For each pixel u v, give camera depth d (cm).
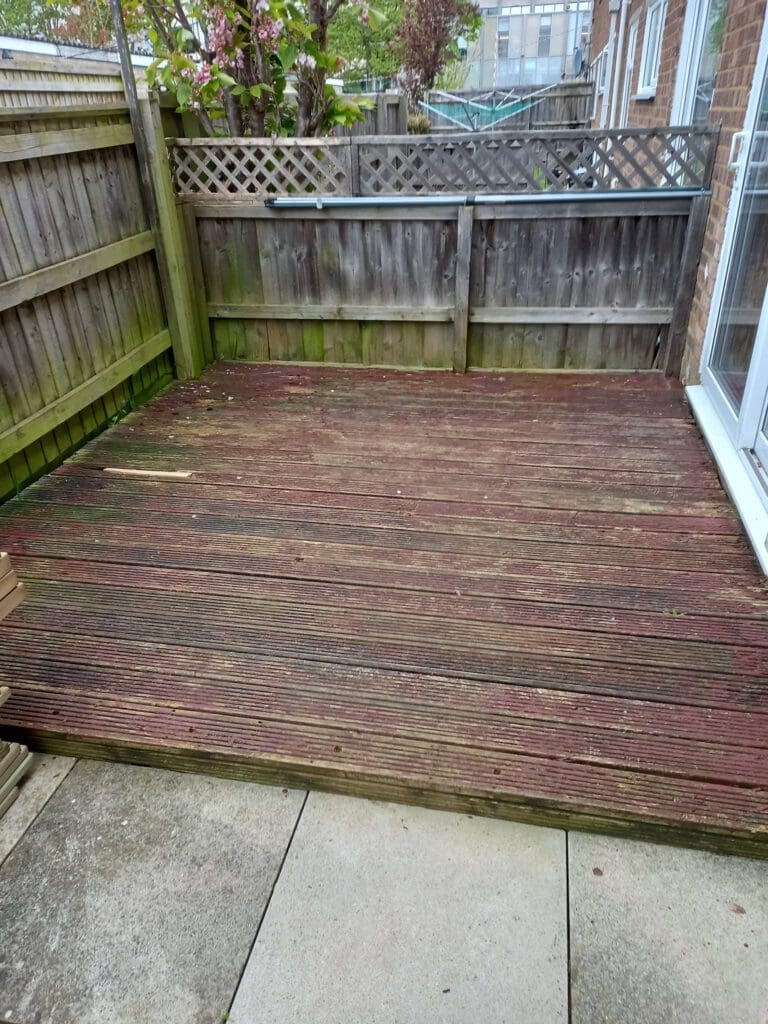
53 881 142
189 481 291
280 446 321
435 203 371
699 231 357
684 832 145
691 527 249
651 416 341
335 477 291
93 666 189
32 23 359
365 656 191
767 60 274
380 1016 119
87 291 320
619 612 206
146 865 145
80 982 125
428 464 300
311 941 130
